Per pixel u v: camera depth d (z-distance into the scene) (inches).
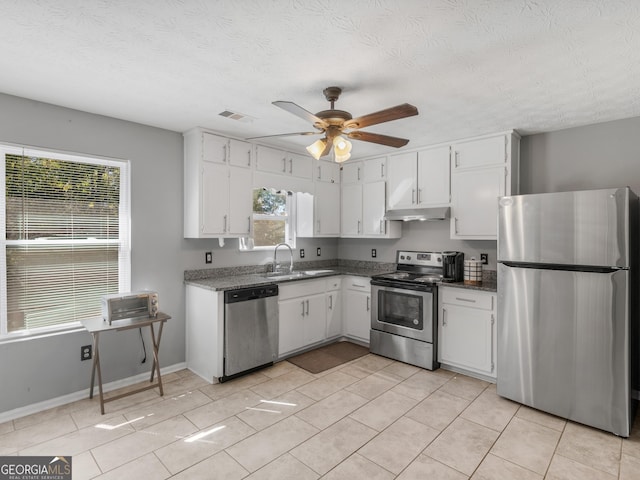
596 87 93.7
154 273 130.6
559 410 102.1
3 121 100.0
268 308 137.9
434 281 139.1
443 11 61.6
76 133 112.5
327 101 104.6
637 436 93.9
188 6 60.4
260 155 149.4
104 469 79.5
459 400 113.3
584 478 77.7
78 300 115.3
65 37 70.5
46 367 107.6
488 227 134.0
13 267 103.6
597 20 64.0
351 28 67.1
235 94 100.0
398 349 146.9
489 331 124.6
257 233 166.2
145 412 104.6
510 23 65.2
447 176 145.3
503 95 99.3
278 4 59.7
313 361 146.6
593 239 96.0
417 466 81.4
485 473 79.1
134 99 104.0
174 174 135.4
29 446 88.0
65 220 112.4
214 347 124.6
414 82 91.0
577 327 99.0
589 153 124.5
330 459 83.6
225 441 90.3
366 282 162.9
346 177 183.6
